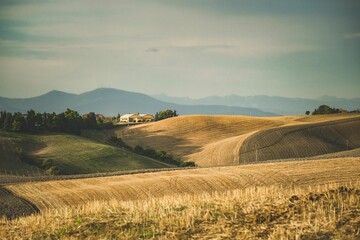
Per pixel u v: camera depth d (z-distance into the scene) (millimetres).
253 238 35375
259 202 45031
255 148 195000
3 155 168250
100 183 87875
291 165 101250
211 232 37625
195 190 81000
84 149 188500
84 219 44500
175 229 38875
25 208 70250
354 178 84938
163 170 105875
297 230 35969
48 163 160125
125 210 47438
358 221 37094
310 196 44875
